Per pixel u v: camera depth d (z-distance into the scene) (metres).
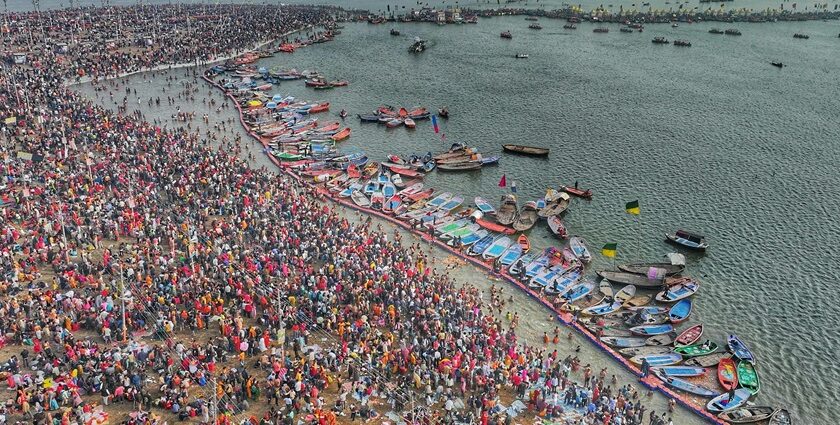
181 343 72.25
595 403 69.06
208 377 66.81
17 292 77.81
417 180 127.81
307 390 66.12
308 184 120.81
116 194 104.75
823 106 175.88
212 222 100.31
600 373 75.38
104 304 74.38
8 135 128.62
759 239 108.19
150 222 96.56
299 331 75.00
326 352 72.25
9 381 62.88
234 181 115.12
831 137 153.38
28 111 141.12
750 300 91.94
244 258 88.25
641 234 109.50
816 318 88.19
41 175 111.19
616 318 86.38
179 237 93.75
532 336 82.69
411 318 78.31
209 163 121.25
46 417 57.78
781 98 183.00
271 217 102.12
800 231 110.69
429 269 94.69
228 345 72.38
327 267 86.88
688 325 86.19
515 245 103.06
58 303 75.75
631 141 151.25
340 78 199.00
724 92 188.75
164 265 86.06
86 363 66.25
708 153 144.12
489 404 66.00
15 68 181.25
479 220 110.75
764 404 73.25
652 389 74.38
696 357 79.38
